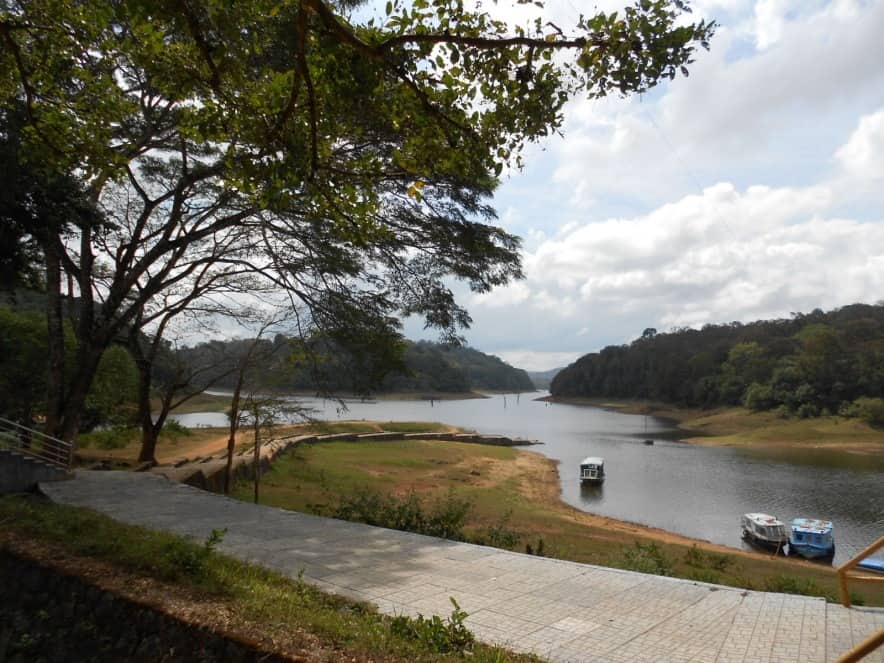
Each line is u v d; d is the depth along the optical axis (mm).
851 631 5137
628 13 5285
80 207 14258
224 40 6578
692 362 123562
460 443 59156
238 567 6656
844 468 48406
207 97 7441
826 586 14359
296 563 7656
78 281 18219
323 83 6477
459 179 13430
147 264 17109
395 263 15758
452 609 5922
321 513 15414
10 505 8961
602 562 13344
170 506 11844
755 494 37156
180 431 39031
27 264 15609
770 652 4793
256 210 15234
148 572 6125
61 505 10562
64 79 10492
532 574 7219
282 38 10242
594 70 5562
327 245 15344
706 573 15312
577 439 72750
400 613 5766
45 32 9109
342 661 4195
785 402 88312
